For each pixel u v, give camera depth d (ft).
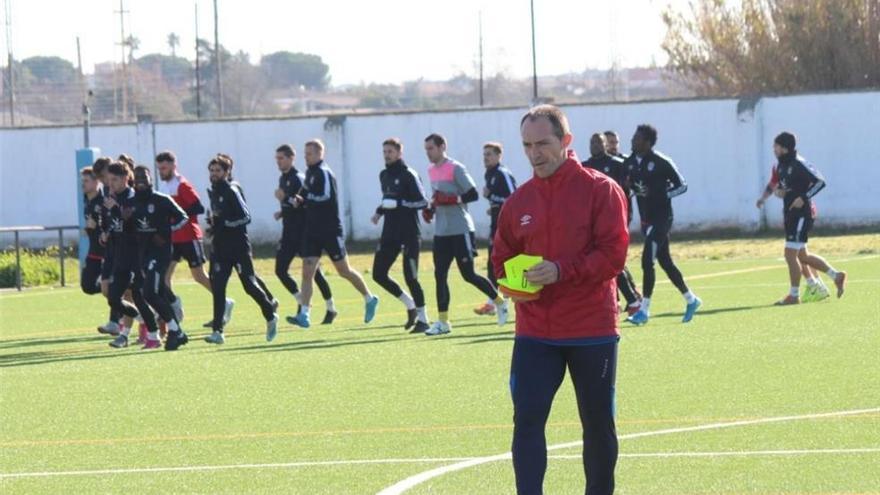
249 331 79.51
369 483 35.91
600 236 29.84
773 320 73.10
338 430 44.45
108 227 72.02
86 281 76.74
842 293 82.12
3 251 148.36
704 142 155.12
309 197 78.13
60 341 78.13
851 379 51.70
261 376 58.49
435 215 73.51
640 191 72.59
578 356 30.01
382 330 76.69
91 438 44.57
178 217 69.56
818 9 191.83
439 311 73.46
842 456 37.42
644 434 41.65
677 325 72.54
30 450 42.65
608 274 29.73
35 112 259.39
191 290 111.86
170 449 42.04
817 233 151.53
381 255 74.64
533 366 30.14
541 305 30.04
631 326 72.84
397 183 73.72
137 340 77.56
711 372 54.70
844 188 152.97
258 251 159.84
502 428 43.83
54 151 167.22
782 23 195.11
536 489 29.73
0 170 168.14
